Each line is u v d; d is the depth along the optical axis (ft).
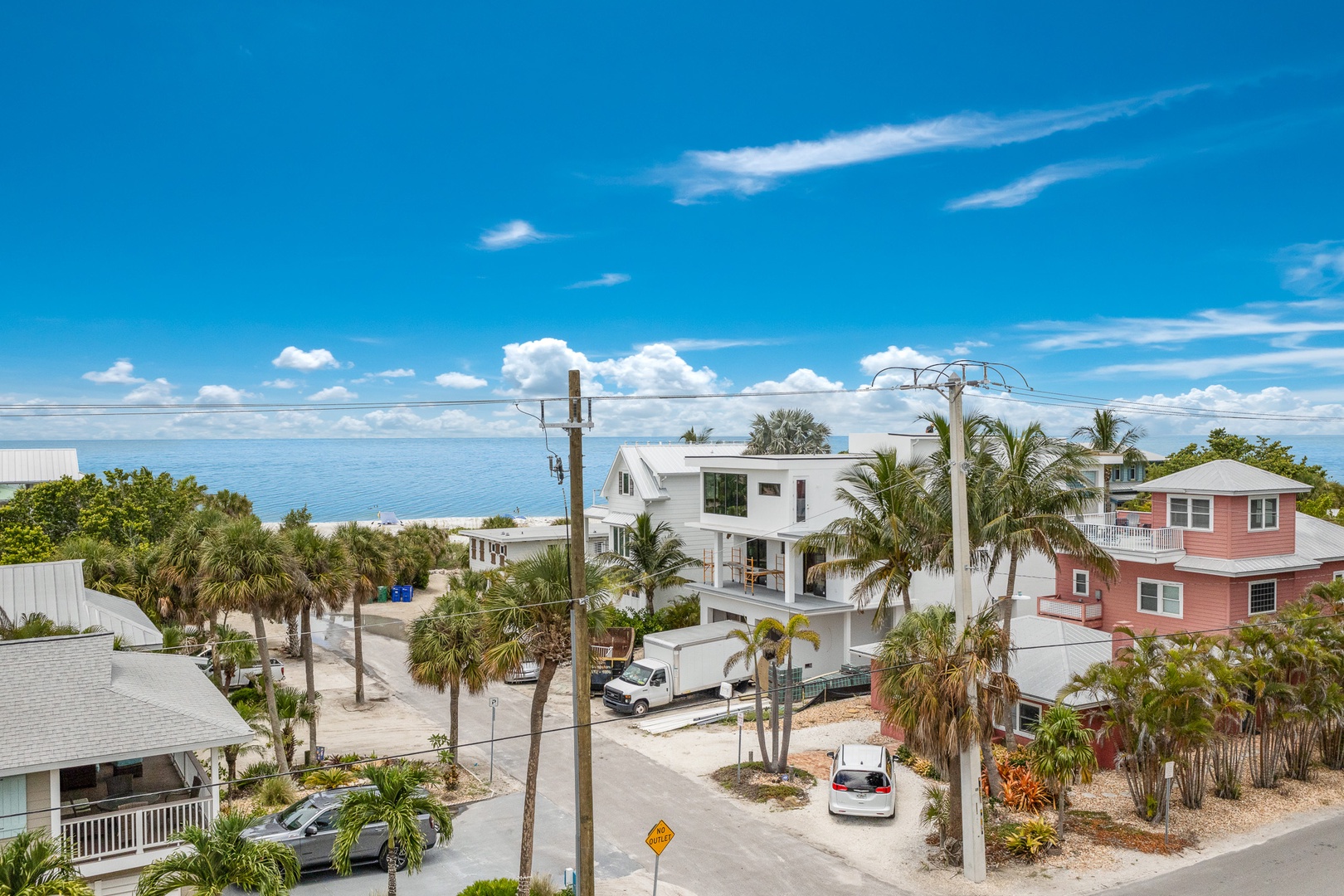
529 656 63.21
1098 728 86.63
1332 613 98.43
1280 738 84.58
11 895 39.93
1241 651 84.43
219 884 46.65
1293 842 71.77
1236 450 219.20
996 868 67.87
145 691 61.41
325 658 145.28
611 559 155.02
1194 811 78.54
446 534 269.85
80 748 53.47
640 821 78.38
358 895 63.57
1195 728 71.97
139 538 157.69
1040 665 90.22
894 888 65.10
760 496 136.67
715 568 144.36
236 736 58.39
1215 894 62.75
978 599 135.85
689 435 269.64
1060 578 120.47
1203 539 104.68
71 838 54.13
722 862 69.72
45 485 155.63
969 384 66.49
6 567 91.45
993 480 84.89
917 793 84.89
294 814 70.28
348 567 101.35
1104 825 75.10
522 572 64.39
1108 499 149.28
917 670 67.21
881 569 105.19
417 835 53.31
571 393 56.70
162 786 68.49
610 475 178.40
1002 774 80.94
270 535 88.74
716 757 95.35
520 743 101.96
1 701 54.80
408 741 100.94
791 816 79.20
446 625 90.99
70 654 58.80
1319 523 120.98
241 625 176.24
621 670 126.00
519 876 65.57
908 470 105.19
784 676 117.29
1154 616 109.19
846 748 83.61
